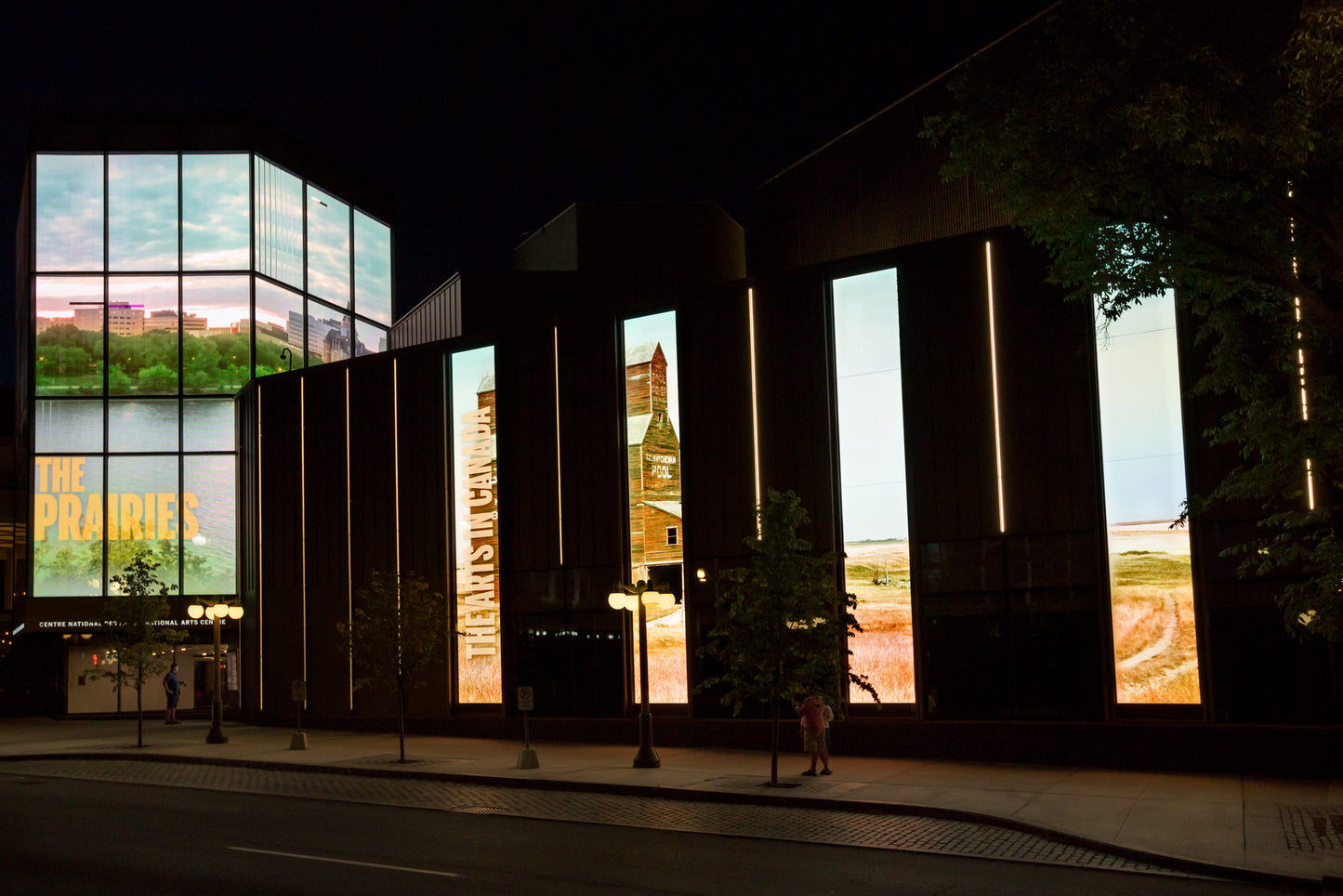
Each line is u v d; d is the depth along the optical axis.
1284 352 13.76
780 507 19.62
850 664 23.73
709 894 11.29
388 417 32.09
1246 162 12.75
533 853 13.73
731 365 25.91
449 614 30.06
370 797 19.48
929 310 23.61
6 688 49.97
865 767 21.39
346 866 12.84
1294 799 16.84
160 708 44.69
